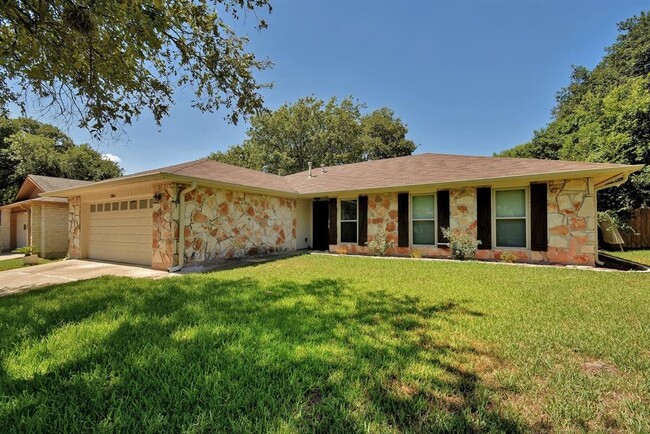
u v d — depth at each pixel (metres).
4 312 4.03
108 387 2.19
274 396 2.08
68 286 5.69
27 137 21.22
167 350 2.79
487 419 1.85
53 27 3.93
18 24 3.76
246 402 2.00
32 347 2.87
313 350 2.79
